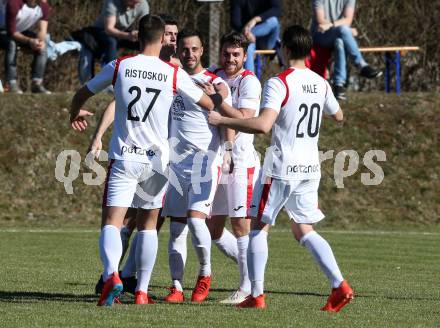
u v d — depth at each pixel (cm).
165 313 2325
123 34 5644
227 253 2894
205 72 2736
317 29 5612
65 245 4256
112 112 2764
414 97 6372
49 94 6169
